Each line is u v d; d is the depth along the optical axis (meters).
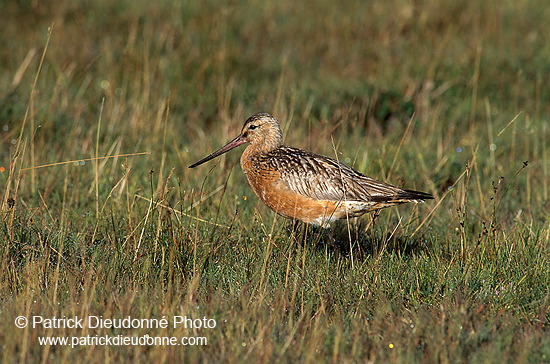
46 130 27.22
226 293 17.41
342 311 16.55
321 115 29.84
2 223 18.97
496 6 40.88
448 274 17.89
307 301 16.81
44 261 17.42
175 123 29.75
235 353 14.10
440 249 19.97
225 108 30.72
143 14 38.72
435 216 22.52
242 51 36.25
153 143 26.94
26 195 22.83
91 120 28.88
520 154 28.20
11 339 14.26
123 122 28.77
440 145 26.89
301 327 15.59
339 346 14.62
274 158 20.56
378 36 38.62
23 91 30.09
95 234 19.80
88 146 26.34
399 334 15.12
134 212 20.89
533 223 22.09
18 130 27.06
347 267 18.97
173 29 36.66
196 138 29.09
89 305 15.48
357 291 17.45
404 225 21.06
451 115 31.14
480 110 31.72
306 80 33.22
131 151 26.33
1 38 35.53
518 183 25.36
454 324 15.29
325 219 20.11
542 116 31.59
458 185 23.50
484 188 24.92
